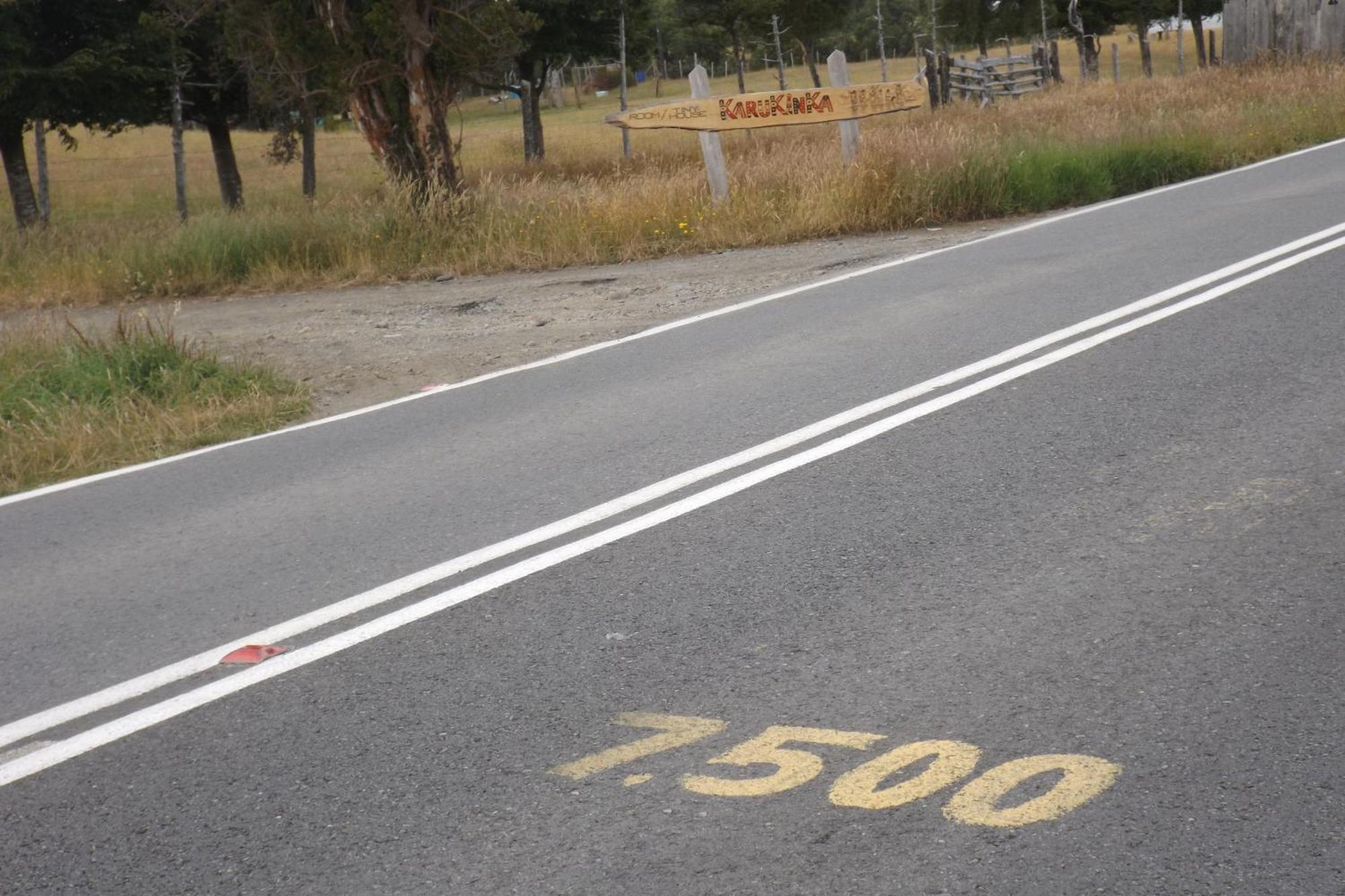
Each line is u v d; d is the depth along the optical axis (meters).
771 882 2.71
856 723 3.35
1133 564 4.16
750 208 14.02
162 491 6.45
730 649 3.87
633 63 35.56
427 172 16.25
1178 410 5.67
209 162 54.94
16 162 26.17
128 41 24.14
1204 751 3.06
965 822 2.86
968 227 12.97
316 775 3.37
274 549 5.28
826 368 7.22
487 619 4.29
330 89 16.34
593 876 2.80
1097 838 2.76
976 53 81.19
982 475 5.16
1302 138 16.59
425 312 11.67
